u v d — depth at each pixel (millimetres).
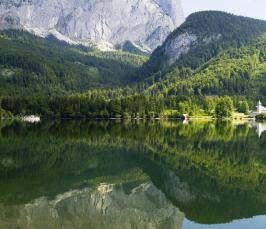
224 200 50844
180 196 52719
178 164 76250
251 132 153000
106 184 58594
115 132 146750
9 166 71062
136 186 57938
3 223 39688
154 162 78438
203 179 63094
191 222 42625
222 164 76500
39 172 66188
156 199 51281
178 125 198375
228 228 40562
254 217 44062
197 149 97812
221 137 128750
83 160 79875
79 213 44250
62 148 97875
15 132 141875
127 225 41250
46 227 39188
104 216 43750
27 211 43844
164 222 42531
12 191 52594
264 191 55562
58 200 48844
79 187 56281
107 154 88438
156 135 133875
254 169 71438
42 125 188375
